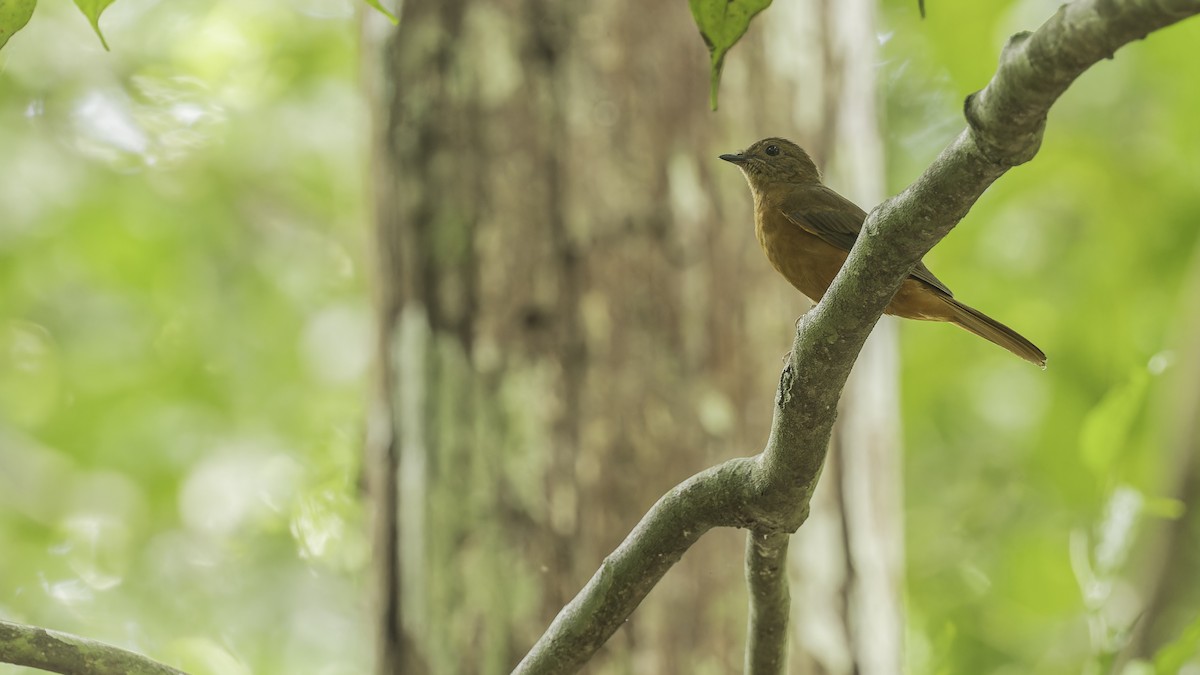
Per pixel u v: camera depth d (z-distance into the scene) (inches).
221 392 810.2
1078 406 727.7
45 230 806.5
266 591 754.2
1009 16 655.1
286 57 828.6
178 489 783.1
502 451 395.2
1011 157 175.0
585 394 395.5
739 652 383.9
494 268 403.9
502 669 385.1
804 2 426.9
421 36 418.6
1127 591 613.9
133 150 822.5
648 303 399.5
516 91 409.1
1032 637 711.7
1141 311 748.6
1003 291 765.9
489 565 390.0
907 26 769.6
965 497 792.9
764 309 405.4
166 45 821.2
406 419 409.4
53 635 222.7
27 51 798.5
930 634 717.3
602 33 408.8
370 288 436.5
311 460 786.8
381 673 406.9
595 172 404.2
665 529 230.5
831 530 407.2
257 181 848.3
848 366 207.2
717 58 199.0
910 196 186.7
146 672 225.6
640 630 382.3
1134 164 749.3
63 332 817.5
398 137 419.2
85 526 792.9
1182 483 629.9
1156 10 148.6
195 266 826.8
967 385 805.9
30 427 805.2
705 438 394.3
